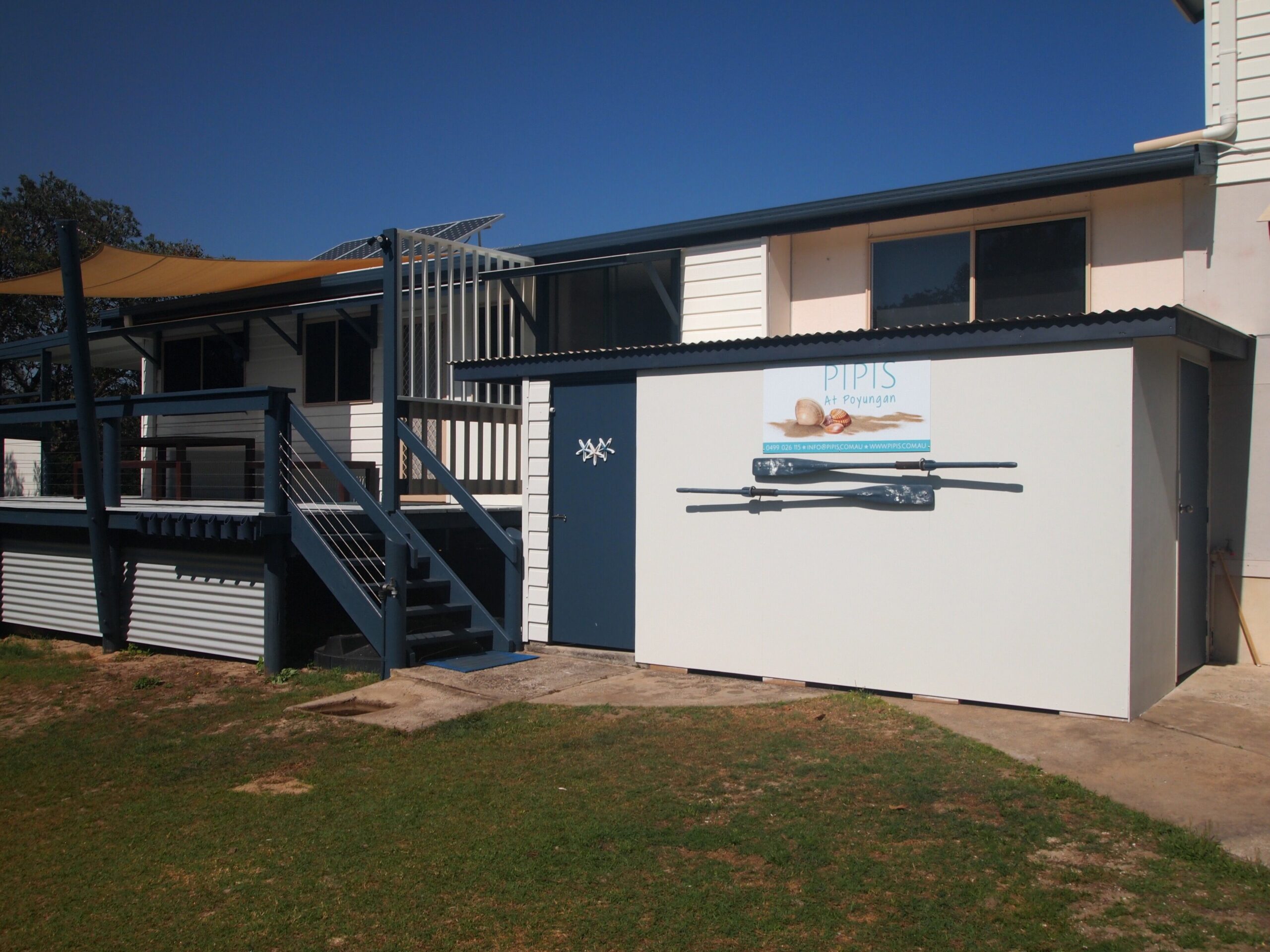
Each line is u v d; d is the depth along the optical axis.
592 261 10.94
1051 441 6.93
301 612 11.45
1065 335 6.81
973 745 6.22
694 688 7.99
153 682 9.38
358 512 10.20
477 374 9.90
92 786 6.56
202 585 10.38
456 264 12.12
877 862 4.67
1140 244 8.86
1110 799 5.31
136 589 11.03
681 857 4.85
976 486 7.20
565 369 9.23
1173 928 4.00
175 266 12.57
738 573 8.24
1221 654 8.60
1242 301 8.44
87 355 10.70
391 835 5.30
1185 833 4.83
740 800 5.54
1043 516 6.95
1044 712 6.93
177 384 16.81
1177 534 7.68
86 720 8.31
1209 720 6.68
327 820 5.59
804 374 7.93
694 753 6.34
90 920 4.52
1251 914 4.11
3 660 10.98
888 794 5.49
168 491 15.82
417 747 6.84
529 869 4.78
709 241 10.60
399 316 10.27
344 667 9.40
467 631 9.46
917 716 6.87
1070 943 3.91
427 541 11.06
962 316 9.69
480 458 11.55
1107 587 6.72
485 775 6.17
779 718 7.00
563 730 6.99
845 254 10.31
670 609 8.59
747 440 8.21
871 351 7.56
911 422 7.44
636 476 8.88
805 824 5.14
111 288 13.94
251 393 9.68
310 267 12.49
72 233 10.48
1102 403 6.76
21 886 4.95
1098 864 4.60
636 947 4.04
